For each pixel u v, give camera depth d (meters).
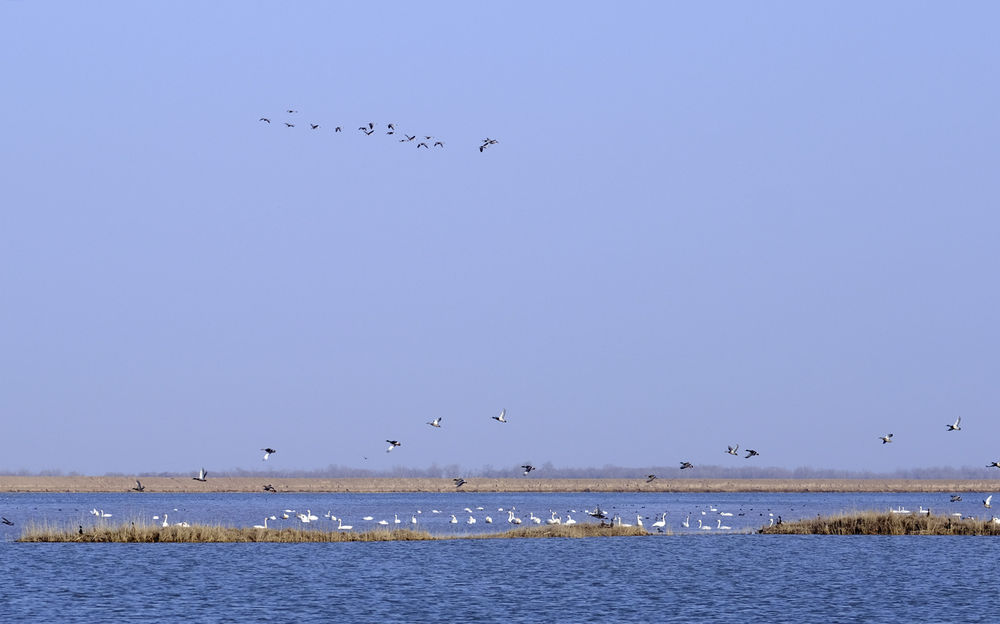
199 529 83.25
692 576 68.38
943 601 59.09
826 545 85.31
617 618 54.16
